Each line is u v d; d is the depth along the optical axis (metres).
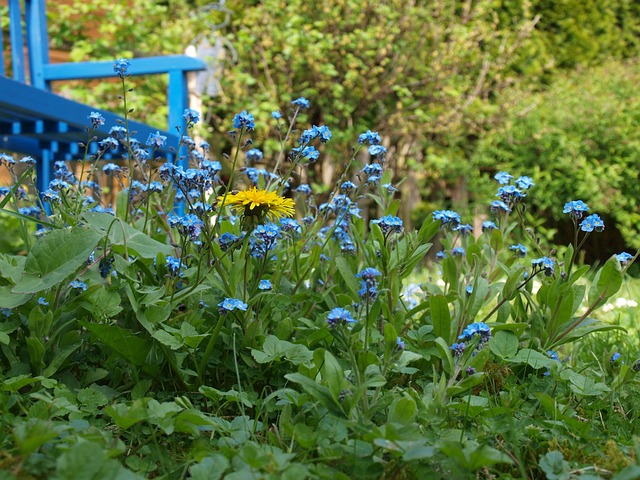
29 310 1.76
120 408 1.51
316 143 7.20
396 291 2.07
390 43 7.11
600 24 8.92
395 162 7.60
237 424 1.58
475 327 1.64
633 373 1.88
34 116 3.21
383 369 1.65
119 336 1.69
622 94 7.55
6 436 1.40
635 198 7.05
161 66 4.48
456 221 2.03
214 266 1.99
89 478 1.14
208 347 1.79
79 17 7.44
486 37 7.55
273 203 1.80
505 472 1.55
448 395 1.70
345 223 2.32
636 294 4.44
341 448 1.39
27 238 2.03
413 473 1.39
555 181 6.84
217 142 7.38
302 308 2.17
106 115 3.29
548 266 1.94
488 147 7.30
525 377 2.04
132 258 1.96
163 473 1.43
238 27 7.68
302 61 6.84
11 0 4.17
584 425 1.62
